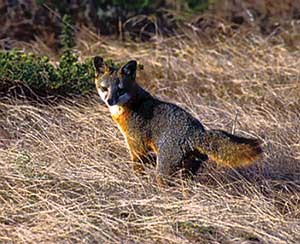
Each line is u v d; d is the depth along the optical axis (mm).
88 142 12914
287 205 11406
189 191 11336
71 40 19797
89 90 15188
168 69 17875
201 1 22719
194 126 11523
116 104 11820
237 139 11289
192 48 19625
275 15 22609
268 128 13953
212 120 14305
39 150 12477
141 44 20516
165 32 21578
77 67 15344
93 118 13961
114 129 13547
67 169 11812
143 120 11797
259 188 11742
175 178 11516
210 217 10469
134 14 21859
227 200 11047
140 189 11383
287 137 13547
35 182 11352
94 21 21672
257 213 10680
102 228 10195
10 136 13453
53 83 14984
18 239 9930
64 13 21469
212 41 20656
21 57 15555
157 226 10258
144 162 12039
